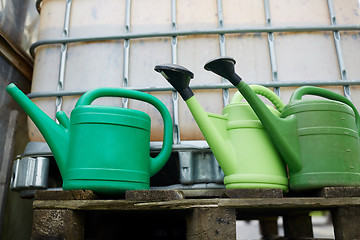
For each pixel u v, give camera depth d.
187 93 0.74
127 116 0.78
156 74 1.05
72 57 1.08
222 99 1.03
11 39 1.26
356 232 0.67
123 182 0.75
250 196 0.69
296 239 1.18
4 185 1.22
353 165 0.73
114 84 1.05
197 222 0.65
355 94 1.02
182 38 1.07
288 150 0.72
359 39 1.07
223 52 1.05
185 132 1.00
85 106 0.77
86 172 0.73
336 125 0.74
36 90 1.07
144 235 1.41
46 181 0.97
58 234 0.66
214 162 0.95
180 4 1.10
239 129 0.78
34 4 1.43
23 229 1.36
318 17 1.08
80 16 1.11
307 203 0.67
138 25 1.09
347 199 0.68
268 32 1.06
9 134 1.27
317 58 1.05
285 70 1.04
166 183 1.20
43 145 0.99
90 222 1.32
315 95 0.94
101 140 0.75
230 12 1.09
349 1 1.10
